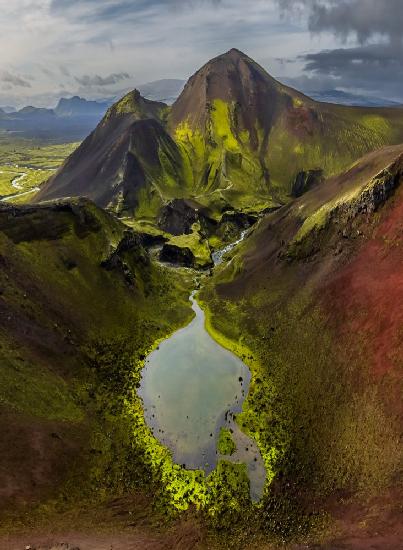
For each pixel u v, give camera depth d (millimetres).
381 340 79562
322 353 89000
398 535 49969
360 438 66500
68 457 67188
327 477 63188
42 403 74562
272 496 63406
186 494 64250
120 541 54875
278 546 54000
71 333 98500
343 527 54406
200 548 55094
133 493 64000
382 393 71125
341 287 99062
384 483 57594
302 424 75375
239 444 74375
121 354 101188
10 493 57750
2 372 74438
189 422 80375
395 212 99875
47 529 54719
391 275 89750
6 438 64312
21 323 88750
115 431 76438
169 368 98438
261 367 95812
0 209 112938
